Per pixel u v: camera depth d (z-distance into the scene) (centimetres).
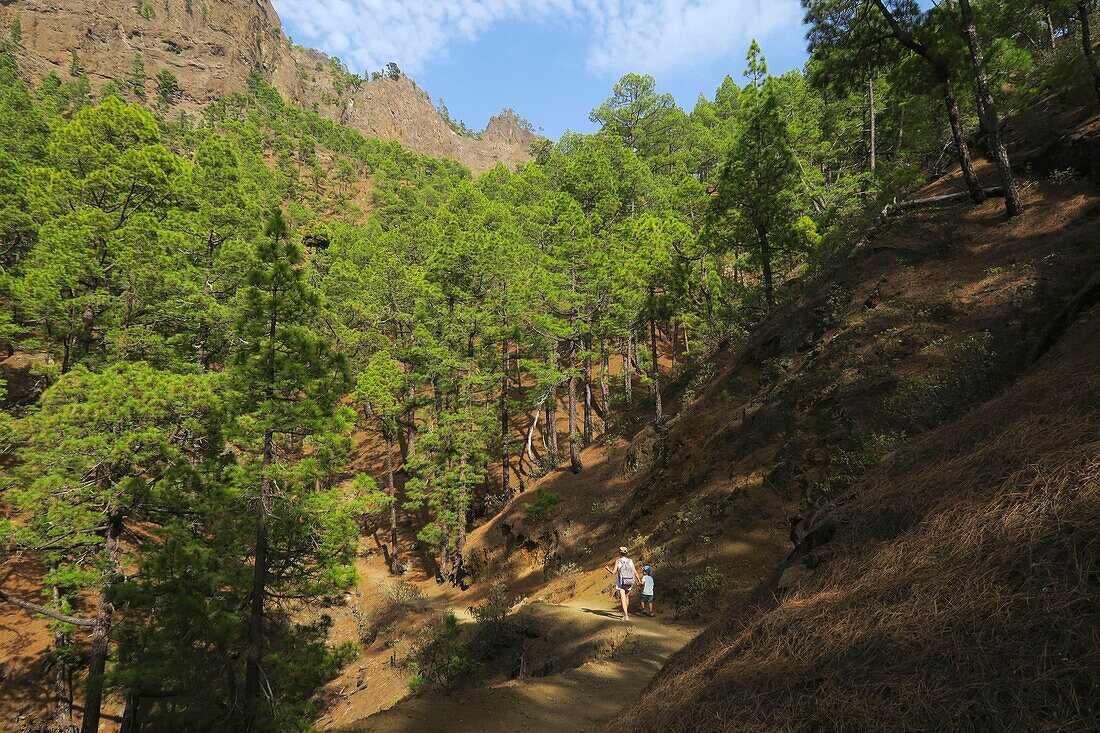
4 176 2731
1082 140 1419
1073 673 210
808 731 277
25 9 13750
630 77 5788
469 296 3400
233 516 1207
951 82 1666
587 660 967
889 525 399
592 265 2789
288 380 1193
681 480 1759
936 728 229
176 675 1101
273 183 7519
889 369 1252
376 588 2862
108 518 1427
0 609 1955
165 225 2589
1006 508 313
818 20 1766
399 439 4069
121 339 2081
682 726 359
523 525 2578
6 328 2141
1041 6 1889
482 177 7938
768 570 1128
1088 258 1114
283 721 1083
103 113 2527
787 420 1442
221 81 16000
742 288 2855
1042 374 475
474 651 1230
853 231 2052
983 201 1622
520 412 3994
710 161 5350
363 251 5144
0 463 2012
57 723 1703
